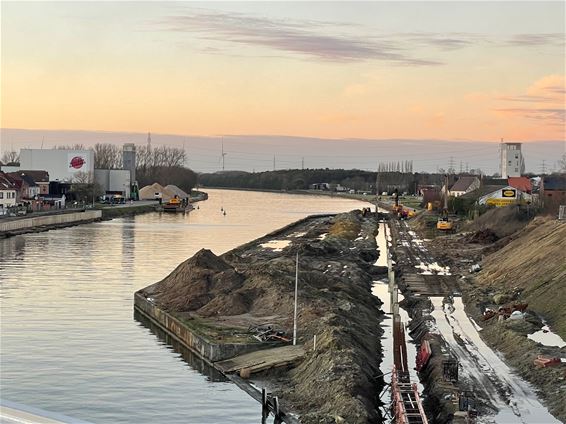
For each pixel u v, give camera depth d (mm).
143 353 64812
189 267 84688
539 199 166000
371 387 53125
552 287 79312
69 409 51375
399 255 127125
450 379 54031
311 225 195250
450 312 80062
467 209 193000
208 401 52812
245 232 174875
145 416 50156
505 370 58000
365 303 83188
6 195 188625
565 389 51750
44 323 74625
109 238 153000
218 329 67062
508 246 113500
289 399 52188
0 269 107562
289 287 77812
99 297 88188
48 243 141250
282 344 63281
